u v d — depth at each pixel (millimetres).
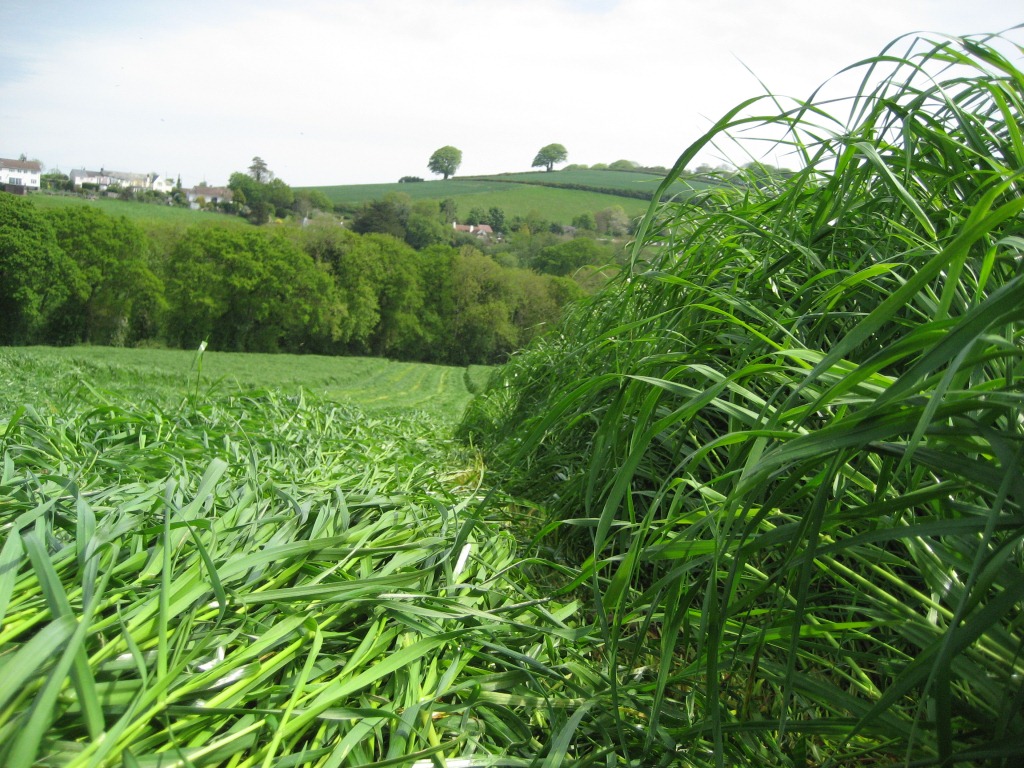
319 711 1293
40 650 1080
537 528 2996
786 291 2260
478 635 1748
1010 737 1044
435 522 2496
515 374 5797
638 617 1730
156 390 14758
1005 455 965
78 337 48156
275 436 3553
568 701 1590
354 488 2676
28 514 1590
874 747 1296
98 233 47344
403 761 1267
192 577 1512
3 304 44625
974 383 1319
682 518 1564
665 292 2719
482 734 1473
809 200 2424
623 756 1459
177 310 51094
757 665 1399
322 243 57375
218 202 103500
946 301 1068
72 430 2928
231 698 1283
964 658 1192
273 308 53375
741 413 1407
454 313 58250
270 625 1538
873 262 2008
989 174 1738
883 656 1525
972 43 1436
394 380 34719
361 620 1716
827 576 1761
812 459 1188
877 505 1174
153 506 1797
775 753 1480
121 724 1073
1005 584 1177
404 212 78625
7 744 1012
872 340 1917
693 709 1618
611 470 2520
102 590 1298
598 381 1736
